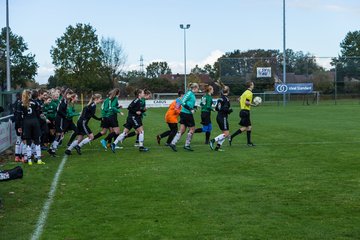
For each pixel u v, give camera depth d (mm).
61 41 55469
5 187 8773
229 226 6305
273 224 6371
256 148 13969
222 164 11141
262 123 23297
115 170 10492
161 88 74062
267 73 46281
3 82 50781
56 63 55375
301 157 12070
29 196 8086
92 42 56188
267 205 7320
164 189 8484
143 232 6094
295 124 22547
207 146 14625
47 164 11523
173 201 7629
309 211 6969
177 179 9375
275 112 33094
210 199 7727
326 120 24938
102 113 13922
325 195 7906
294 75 46156
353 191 8180
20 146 12211
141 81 74375
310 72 46281
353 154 12430
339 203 7387
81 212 7059
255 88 46406
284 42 44719
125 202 7605
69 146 13195
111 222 6543
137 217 6766
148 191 8344
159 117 30375
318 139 16031
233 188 8508
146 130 20641
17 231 6199
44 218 6762
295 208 7137
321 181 9023
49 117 14883
